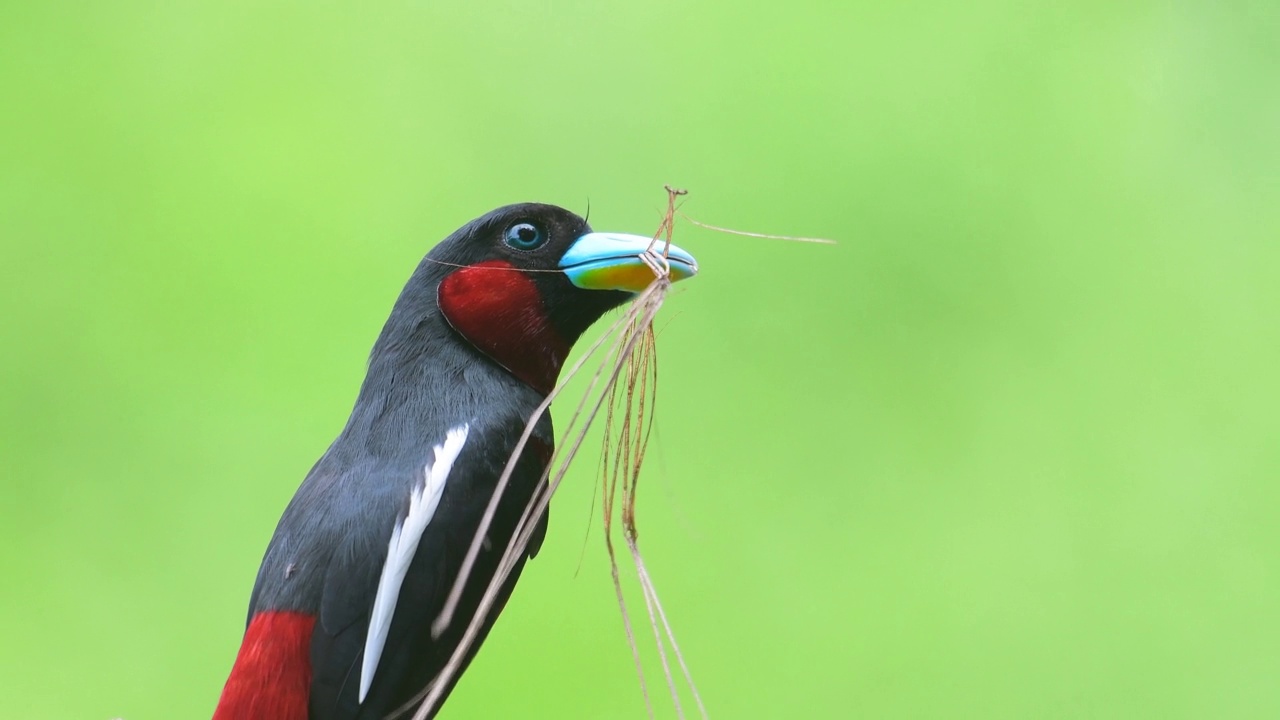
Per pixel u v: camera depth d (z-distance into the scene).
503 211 3.80
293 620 3.76
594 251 3.80
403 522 3.76
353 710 3.76
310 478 3.78
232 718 3.75
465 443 3.78
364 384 3.79
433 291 3.80
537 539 3.79
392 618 3.76
